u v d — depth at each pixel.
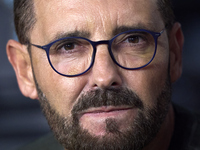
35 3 1.58
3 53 4.68
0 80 4.74
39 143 2.33
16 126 4.46
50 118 1.58
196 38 4.95
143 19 1.47
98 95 1.39
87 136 1.42
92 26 1.42
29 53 1.67
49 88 1.54
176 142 1.81
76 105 1.45
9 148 4.24
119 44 1.44
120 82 1.40
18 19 1.73
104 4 1.43
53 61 1.49
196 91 4.75
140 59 1.46
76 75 1.44
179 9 4.99
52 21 1.48
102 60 1.39
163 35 1.55
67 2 1.46
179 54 1.80
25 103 4.68
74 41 1.45
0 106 4.63
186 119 1.87
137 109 1.43
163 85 1.54
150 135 1.48
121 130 1.40
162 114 1.54
